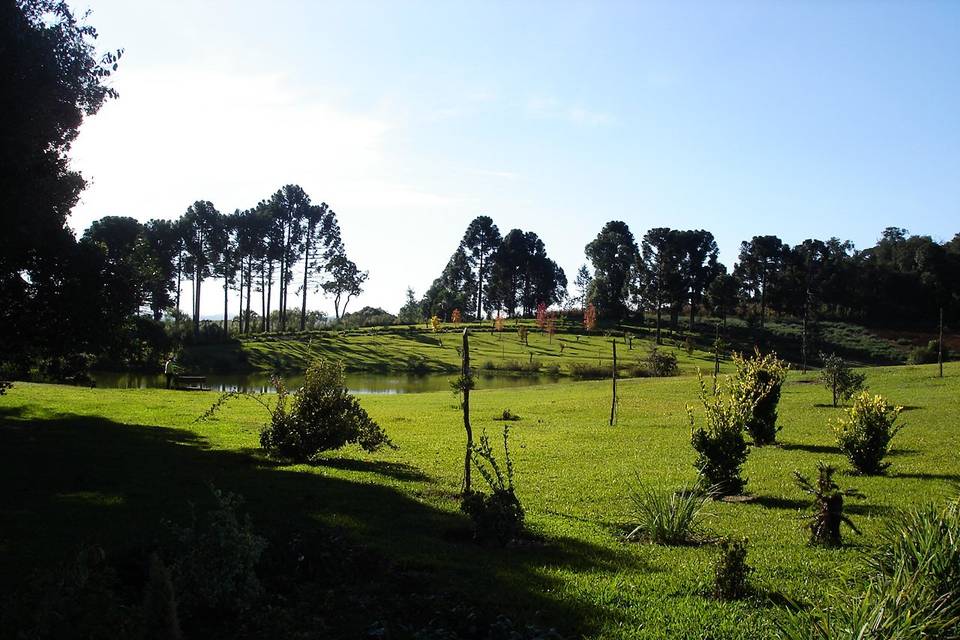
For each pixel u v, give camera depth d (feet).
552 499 43.52
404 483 45.29
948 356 228.02
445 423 86.43
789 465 57.77
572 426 83.92
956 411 85.10
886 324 328.29
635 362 227.81
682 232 341.82
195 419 77.97
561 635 20.83
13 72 42.04
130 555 25.73
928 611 17.30
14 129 41.98
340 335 318.24
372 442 55.26
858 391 102.63
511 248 419.95
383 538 30.45
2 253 50.75
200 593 21.31
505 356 272.10
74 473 43.32
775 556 30.32
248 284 334.24
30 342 56.59
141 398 100.17
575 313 420.77
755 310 373.81
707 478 46.19
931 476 50.93
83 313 55.36
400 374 234.99
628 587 25.26
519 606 22.81
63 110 48.42
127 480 41.96
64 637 15.94
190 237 301.63
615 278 385.50
